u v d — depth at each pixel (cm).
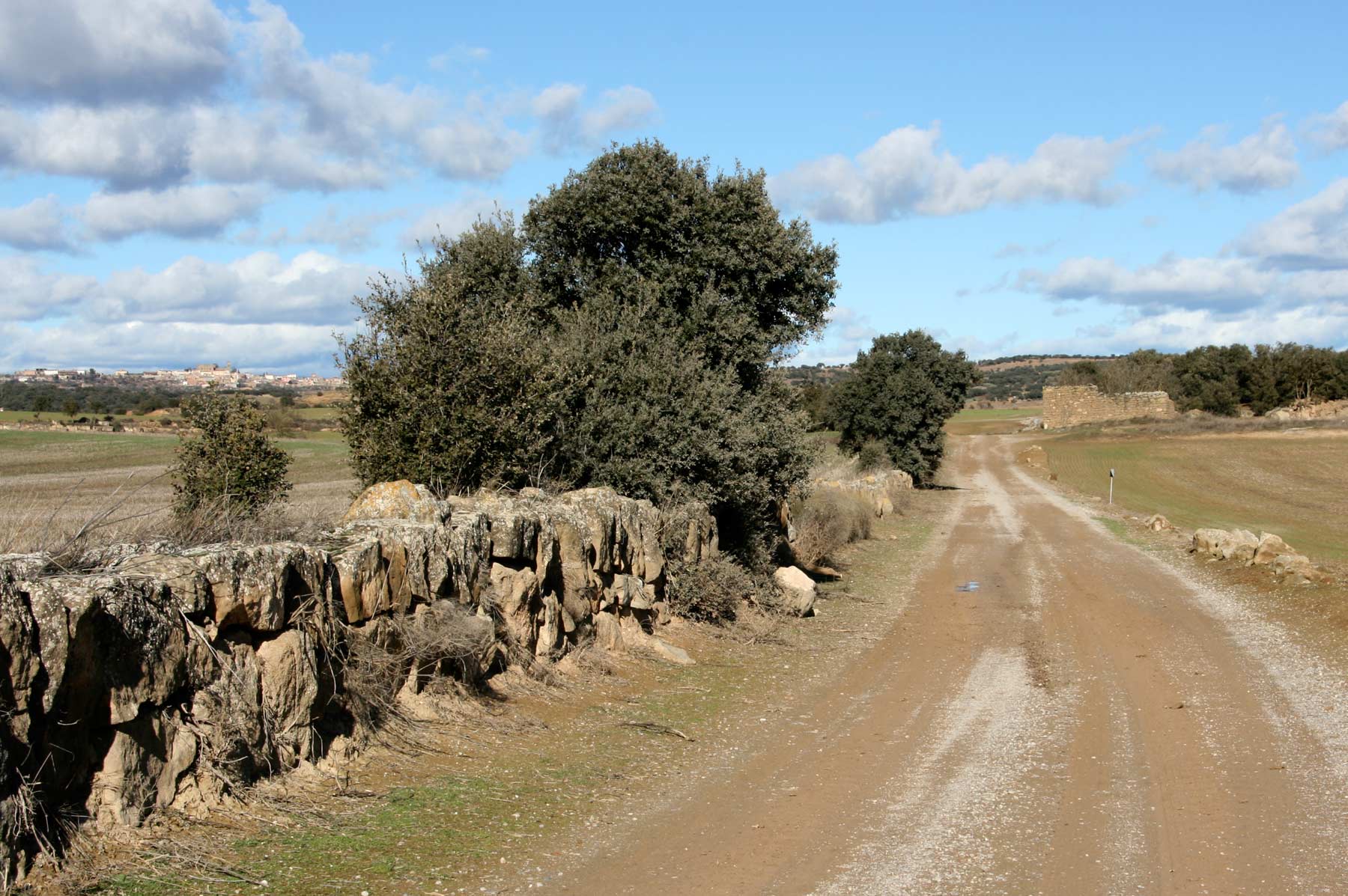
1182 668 1230
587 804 682
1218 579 2042
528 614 995
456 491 1145
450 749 764
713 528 1580
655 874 569
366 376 1149
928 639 1459
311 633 672
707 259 1678
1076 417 10294
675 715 958
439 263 1545
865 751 861
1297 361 11131
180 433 1298
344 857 545
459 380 1160
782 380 1814
